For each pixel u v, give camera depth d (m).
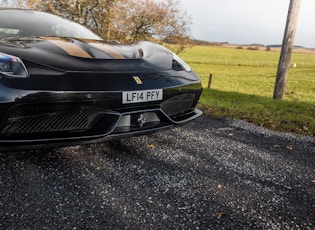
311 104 6.30
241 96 7.70
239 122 4.13
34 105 1.95
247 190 2.07
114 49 2.65
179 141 3.07
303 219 1.74
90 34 3.44
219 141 3.17
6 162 2.27
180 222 1.65
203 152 2.79
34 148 2.01
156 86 2.39
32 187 1.94
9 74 1.91
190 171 2.33
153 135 3.19
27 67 1.98
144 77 2.38
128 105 2.25
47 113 2.01
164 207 1.79
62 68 2.08
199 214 1.74
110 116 2.21
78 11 12.08
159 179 2.16
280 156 2.80
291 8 6.40
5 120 1.91
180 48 15.47
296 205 1.89
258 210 1.81
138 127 2.40
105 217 1.66
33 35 2.88
